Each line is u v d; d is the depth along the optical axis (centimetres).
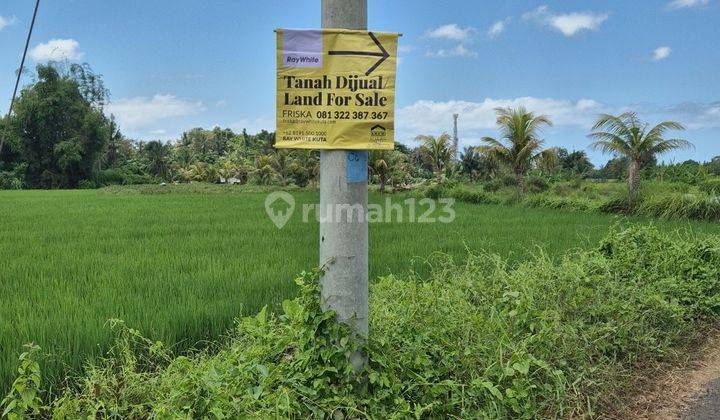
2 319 530
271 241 1124
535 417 378
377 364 365
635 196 2000
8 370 412
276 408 315
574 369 437
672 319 560
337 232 359
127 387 369
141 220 1650
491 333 445
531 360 386
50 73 6391
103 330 487
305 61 347
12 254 965
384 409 345
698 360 507
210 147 9444
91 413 344
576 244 1100
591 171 5697
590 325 511
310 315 358
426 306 491
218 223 1548
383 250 979
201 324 532
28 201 2750
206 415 315
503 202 2648
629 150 2061
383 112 352
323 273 363
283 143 351
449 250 999
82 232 1323
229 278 727
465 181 4419
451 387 365
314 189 4597
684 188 2048
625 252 735
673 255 728
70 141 6297
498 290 554
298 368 362
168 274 757
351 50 347
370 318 452
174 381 371
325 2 357
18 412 322
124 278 743
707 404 415
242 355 402
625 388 438
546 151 2764
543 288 560
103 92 7575
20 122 6253
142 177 7294
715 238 812
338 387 349
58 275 766
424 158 3809
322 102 350
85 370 418
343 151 355
